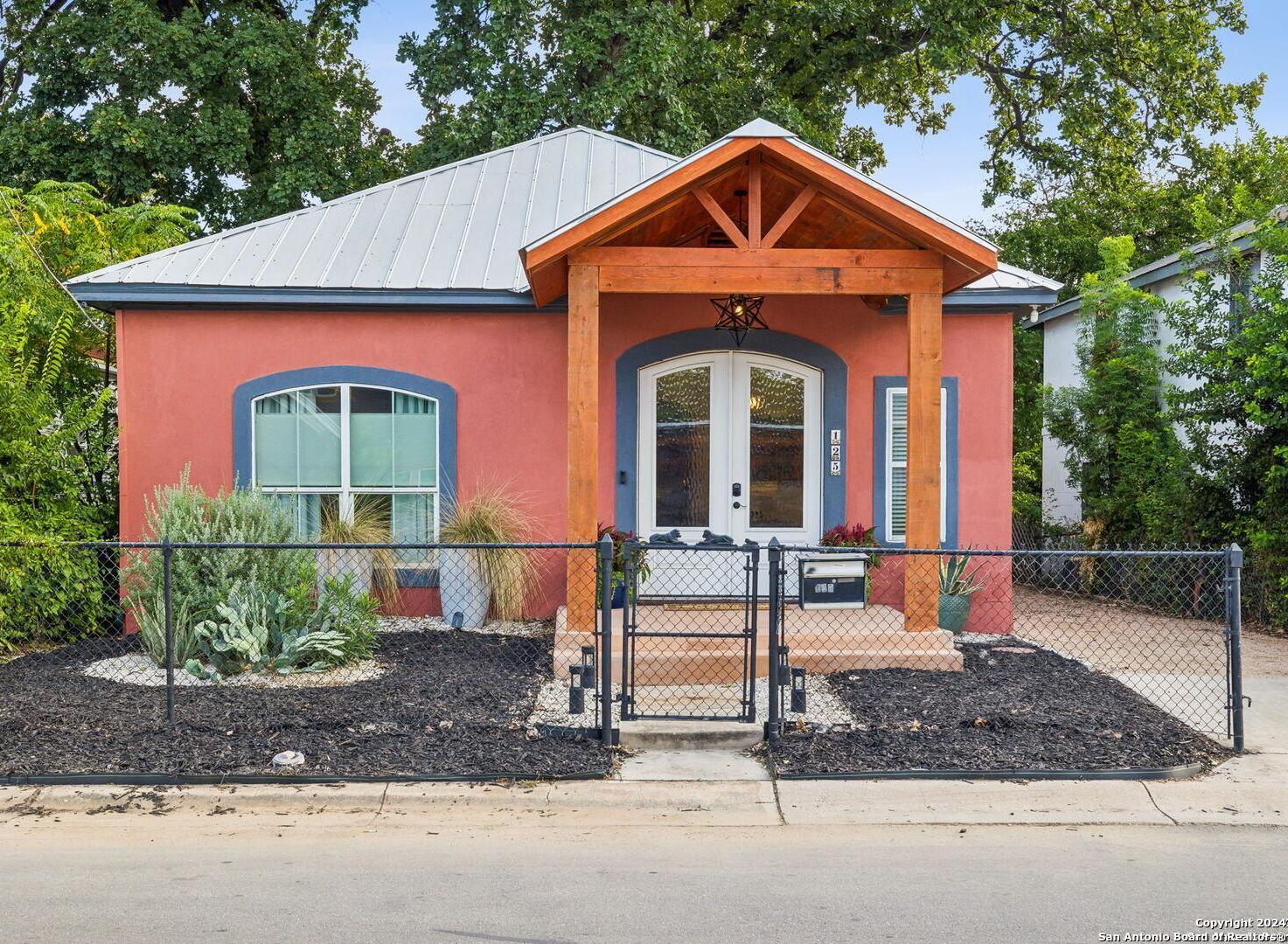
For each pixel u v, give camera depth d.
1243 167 21.81
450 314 10.84
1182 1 21.59
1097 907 4.48
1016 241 22.58
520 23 18.86
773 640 6.80
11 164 17.22
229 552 8.67
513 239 11.52
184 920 4.32
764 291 8.66
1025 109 23.05
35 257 11.27
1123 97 21.67
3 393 9.70
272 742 6.55
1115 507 14.45
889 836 5.42
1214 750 6.67
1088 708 7.37
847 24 21.00
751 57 22.73
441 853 5.15
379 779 6.05
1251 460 11.76
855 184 8.36
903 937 4.18
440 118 20.03
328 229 11.59
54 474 10.33
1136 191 23.28
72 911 4.41
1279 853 5.16
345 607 8.84
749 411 10.85
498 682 8.08
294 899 4.56
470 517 10.19
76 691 7.76
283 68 18.67
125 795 5.84
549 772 6.17
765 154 8.53
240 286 10.38
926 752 6.47
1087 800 5.87
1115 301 14.88
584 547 6.89
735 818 5.67
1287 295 11.80
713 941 4.15
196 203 19.11
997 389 10.74
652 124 19.53
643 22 18.91
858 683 8.11
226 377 10.75
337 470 10.89
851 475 10.84
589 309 8.65
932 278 8.65
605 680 6.65
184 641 8.50
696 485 10.86
